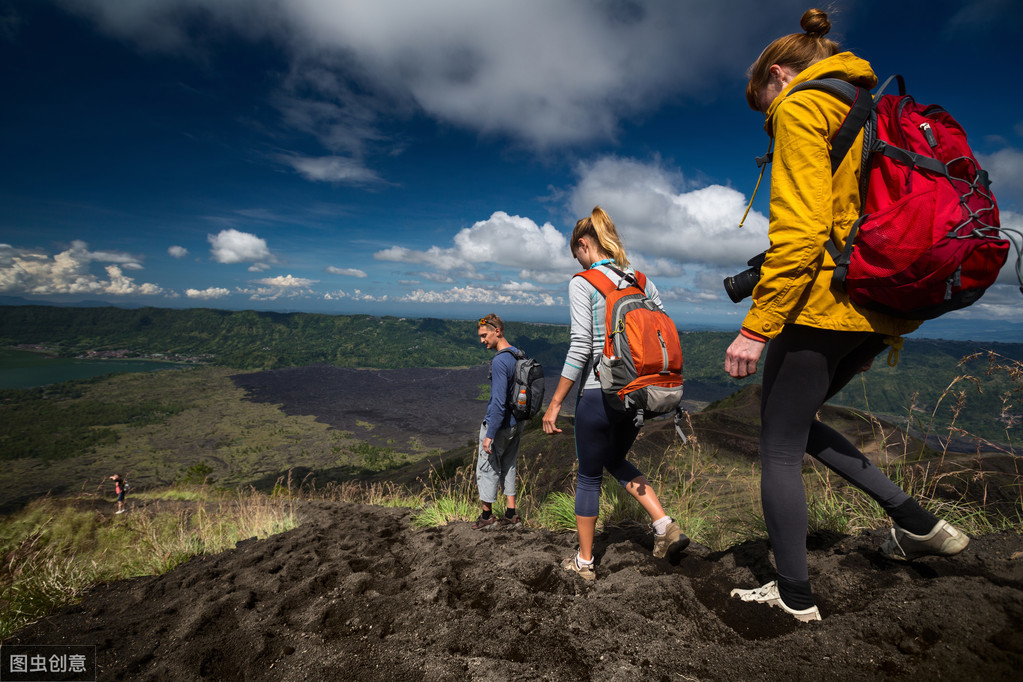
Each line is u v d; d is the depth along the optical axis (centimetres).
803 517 134
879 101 127
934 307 112
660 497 342
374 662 141
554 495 365
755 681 110
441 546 262
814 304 125
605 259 199
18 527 380
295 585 212
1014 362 217
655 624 141
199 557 333
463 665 132
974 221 106
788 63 146
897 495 146
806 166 121
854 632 121
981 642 108
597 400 184
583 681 119
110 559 331
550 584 184
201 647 162
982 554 147
